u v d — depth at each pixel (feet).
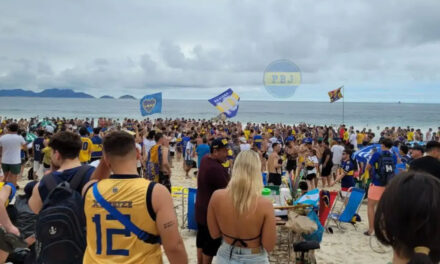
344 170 28.71
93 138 30.42
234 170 8.96
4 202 10.34
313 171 32.58
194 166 49.47
